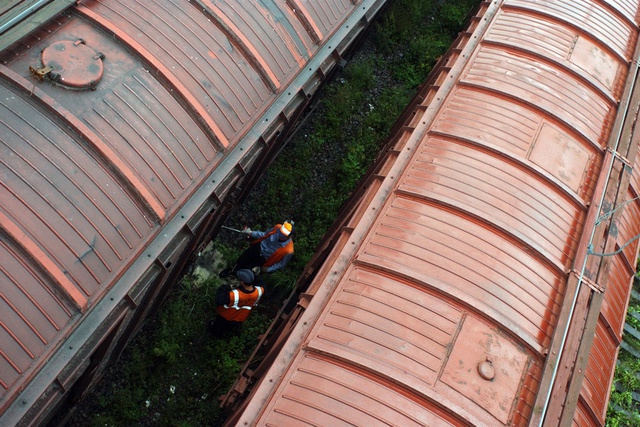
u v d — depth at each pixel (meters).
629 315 11.45
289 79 8.73
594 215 8.27
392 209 7.76
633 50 11.16
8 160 6.07
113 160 6.56
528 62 9.86
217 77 7.79
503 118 8.92
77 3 7.43
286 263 10.00
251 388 8.45
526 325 7.07
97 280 6.26
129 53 7.33
